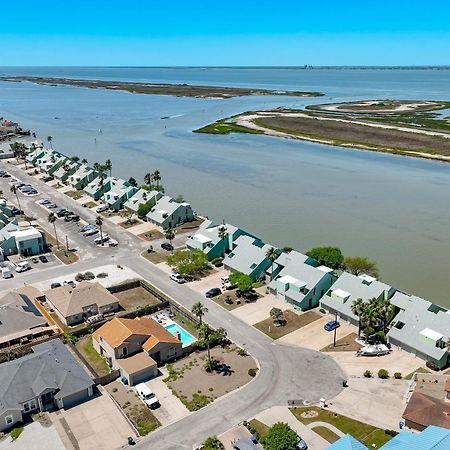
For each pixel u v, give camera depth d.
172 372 75.44
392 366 76.31
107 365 77.88
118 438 61.88
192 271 110.62
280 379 73.50
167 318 91.31
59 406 67.38
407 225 143.00
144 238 131.62
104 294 94.38
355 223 145.50
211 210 158.75
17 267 111.75
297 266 100.75
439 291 103.50
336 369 75.88
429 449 51.97
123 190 158.12
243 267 106.62
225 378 74.00
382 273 111.81
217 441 59.50
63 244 127.94
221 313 93.38
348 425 63.28
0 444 61.06
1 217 137.12
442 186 183.25
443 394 68.75
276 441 56.56
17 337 81.94
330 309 92.12
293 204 164.88
